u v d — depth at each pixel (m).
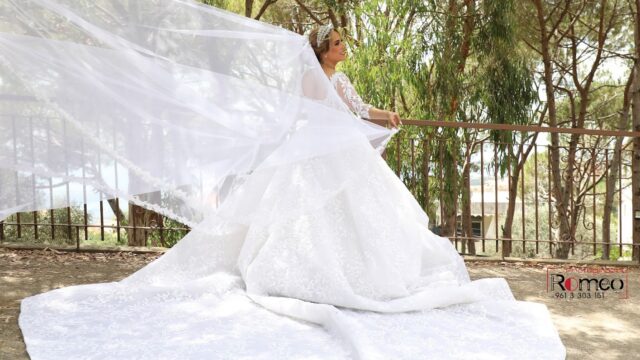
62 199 2.18
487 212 15.48
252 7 8.90
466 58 7.83
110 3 2.18
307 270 2.60
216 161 2.35
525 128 4.11
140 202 2.24
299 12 10.15
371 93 6.30
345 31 7.65
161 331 2.24
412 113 7.40
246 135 2.42
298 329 2.29
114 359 1.94
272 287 2.62
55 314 2.41
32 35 2.07
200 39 2.34
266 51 2.55
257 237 2.77
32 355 1.95
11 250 3.87
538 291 3.25
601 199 13.51
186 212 2.35
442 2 7.70
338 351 2.05
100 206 4.08
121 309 2.50
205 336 2.19
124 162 2.19
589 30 10.48
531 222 12.59
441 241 3.10
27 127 2.10
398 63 6.47
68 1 2.10
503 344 2.18
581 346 2.30
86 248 3.95
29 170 2.11
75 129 2.12
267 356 1.99
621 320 2.68
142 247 4.06
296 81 2.62
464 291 2.59
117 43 2.18
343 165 2.76
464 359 2.01
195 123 2.31
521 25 8.96
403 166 6.06
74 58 2.12
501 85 7.41
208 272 2.89
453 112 7.38
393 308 2.49
